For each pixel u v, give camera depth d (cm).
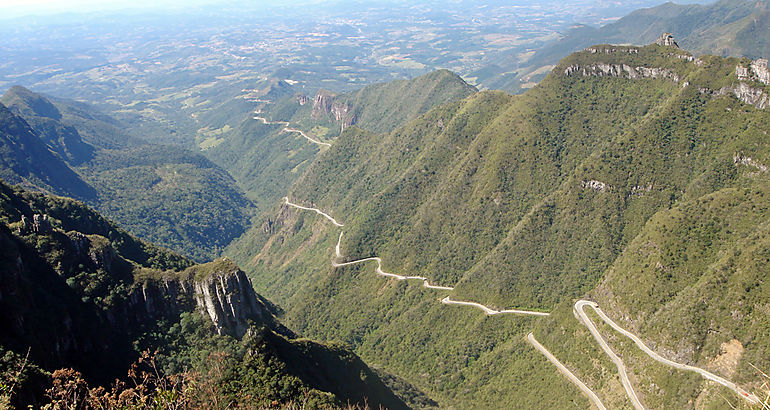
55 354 9781
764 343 11756
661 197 18038
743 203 15088
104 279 11912
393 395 14375
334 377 12350
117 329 11569
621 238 18038
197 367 11081
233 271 12212
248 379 10262
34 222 11912
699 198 16125
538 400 15000
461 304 19650
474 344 18000
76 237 12169
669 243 15275
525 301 18475
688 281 14450
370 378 13888
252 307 12500
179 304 12175
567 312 16488
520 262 19275
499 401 15775
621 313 15162
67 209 15612
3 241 10531
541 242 19275
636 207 18325
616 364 14262
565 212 19388
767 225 13762
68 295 11231
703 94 19200
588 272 17762
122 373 10750
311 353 12644
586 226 18712
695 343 12850
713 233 15000
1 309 9256
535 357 16162
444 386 17262
